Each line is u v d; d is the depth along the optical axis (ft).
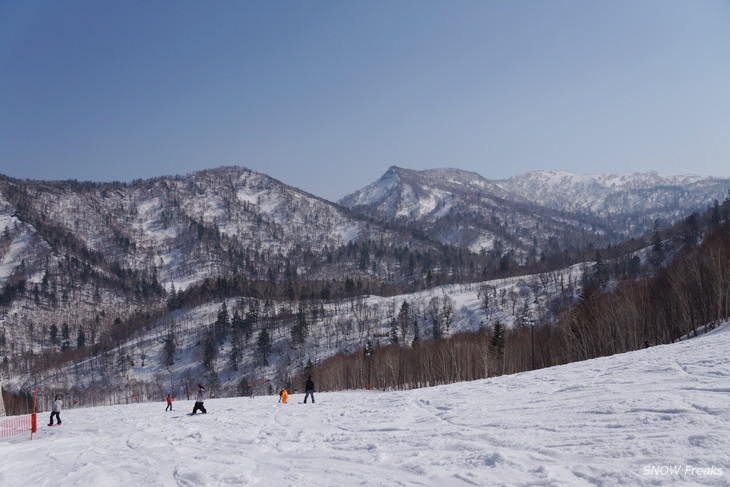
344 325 529.45
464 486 38.04
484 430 55.52
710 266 187.62
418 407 82.84
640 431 44.62
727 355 73.20
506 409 67.15
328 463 50.57
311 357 451.12
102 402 423.23
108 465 60.80
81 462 64.13
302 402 120.67
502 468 40.45
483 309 521.24
